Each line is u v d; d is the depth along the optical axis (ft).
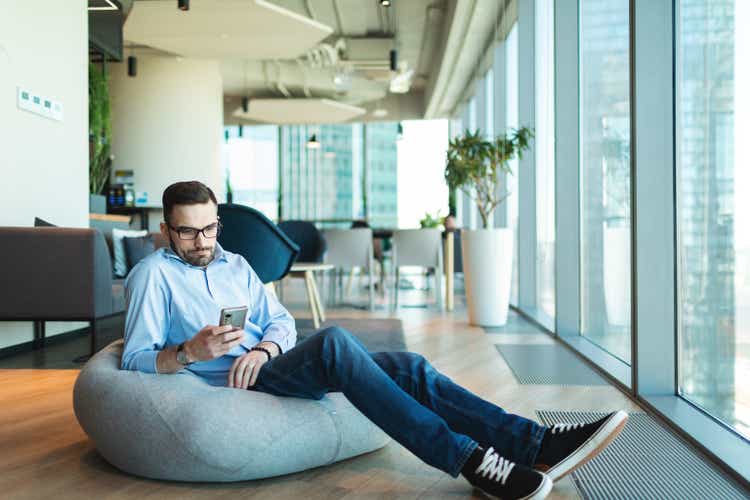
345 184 45.24
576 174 14.93
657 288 8.99
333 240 22.30
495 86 25.57
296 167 46.09
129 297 6.05
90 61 23.29
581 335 14.66
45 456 6.56
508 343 14.23
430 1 26.37
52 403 8.75
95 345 12.01
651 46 9.00
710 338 7.98
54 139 14.48
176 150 32.19
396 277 23.09
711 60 7.80
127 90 32.24
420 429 5.24
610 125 12.36
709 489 5.72
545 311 18.90
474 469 5.15
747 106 6.91
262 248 12.22
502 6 21.99
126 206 31.58
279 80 39.70
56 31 14.55
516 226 23.24
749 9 6.83
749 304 6.95
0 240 11.65
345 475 6.06
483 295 16.99
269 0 26.71
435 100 36.83
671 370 8.96
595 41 13.38
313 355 5.68
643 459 6.55
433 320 18.26
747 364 7.03
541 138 19.52
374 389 5.39
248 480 5.87
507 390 9.69
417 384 5.90
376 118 43.21
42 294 11.76
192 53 26.61
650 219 9.02
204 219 5.91
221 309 5.89
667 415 7.92
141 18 22.22
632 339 9.14
